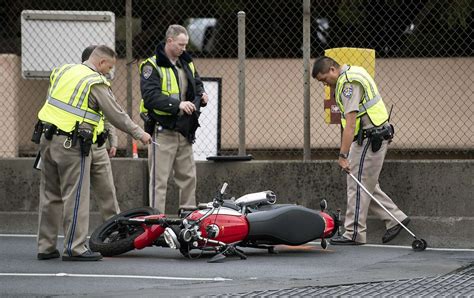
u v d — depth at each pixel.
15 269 30.55
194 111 36.94
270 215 32.88
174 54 36.53
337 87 36.53
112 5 52.28
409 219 37.59
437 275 29.69
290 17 52.28
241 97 41.59
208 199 40.75
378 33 48.84
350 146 36.78
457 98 51.22
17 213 41.31
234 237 32.50
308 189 40.16
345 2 48.19
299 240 33.41
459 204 38.84
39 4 52.84
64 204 31.95
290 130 52.31
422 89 51.50
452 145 51.59
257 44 53.19
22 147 49.69
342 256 34.34
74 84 31.88
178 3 53.28
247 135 52.56
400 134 52.03
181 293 26.11
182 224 31.73
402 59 51.00
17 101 48.78
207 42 54.97
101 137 33.50
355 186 36.91
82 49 44.19
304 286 27.36
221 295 25.72
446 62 50.84
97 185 34.03
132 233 33.47
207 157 40.62
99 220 40.66
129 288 27.08
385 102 51.81
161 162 36.94
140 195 41.03
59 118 31.73
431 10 48.62
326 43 50.78
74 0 52.59
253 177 40.50
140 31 52.50
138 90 52.34
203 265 31.53
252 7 52.84
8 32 52.91
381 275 29.67
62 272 29.98
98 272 29.94
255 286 27.34
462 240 38.38
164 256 33.69
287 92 52.47
